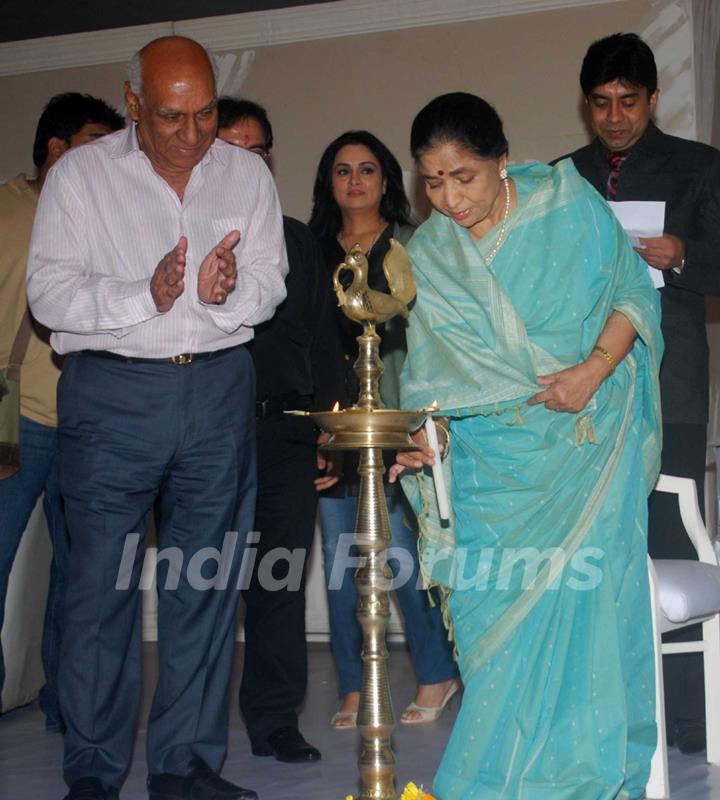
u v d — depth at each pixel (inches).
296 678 154.3
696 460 160.7
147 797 135.8
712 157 162.2
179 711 126.6
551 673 115.6
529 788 112.7
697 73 229.8
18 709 192.9
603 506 118.8
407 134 248.4
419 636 176.4
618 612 118.8
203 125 120.0
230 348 126.6
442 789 116.8
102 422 122.3
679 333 159.3
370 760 102.9
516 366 117.5
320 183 175.3
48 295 121.2
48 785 143.3
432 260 121.7
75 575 123.9
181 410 122.9
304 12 251.9
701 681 158.2
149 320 121.5
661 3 231.9
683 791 135.4
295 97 255.3
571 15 237.6
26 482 166.9
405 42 248.1
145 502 125.3
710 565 146.6
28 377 165.3
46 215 123.5
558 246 118.7
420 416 104.2
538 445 118.7
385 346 168.2
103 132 168.2
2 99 274.7
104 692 124.3
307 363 154.3
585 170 167.5
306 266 153.2
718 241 159.0
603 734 114.3
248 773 145.3
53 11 253.8
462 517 122.4
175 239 124.9
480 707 116.8
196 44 122.0
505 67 241.8
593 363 117.6
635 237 149.5
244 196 129.7
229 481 126.1
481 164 113.8
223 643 129.1
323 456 161.2
